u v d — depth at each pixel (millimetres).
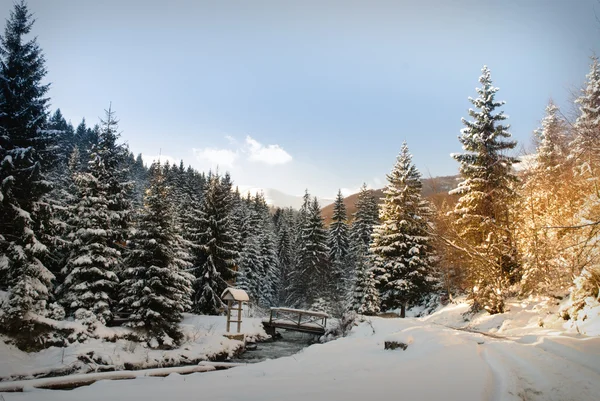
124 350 19203
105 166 25438
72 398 7039
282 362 13617
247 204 76688
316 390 7477
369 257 39406
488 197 26125
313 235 54875
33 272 18047
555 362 9531
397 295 36031
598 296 14781
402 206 36781
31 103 18672
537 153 25188
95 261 21594
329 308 41375
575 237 19219
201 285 35562
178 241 29922
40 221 19047
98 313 21000
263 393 7281
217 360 22719
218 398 6863
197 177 94750
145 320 21703
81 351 17516
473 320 24328
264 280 54062
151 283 22031
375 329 22453
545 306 19922
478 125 27547
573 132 18984
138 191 52375
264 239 58719
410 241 36188
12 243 17750
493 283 23844
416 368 9469
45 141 19172
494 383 8000
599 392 7316
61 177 31391
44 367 15852
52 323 18203
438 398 6648
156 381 9156
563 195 22453
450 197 29438
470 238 26219
